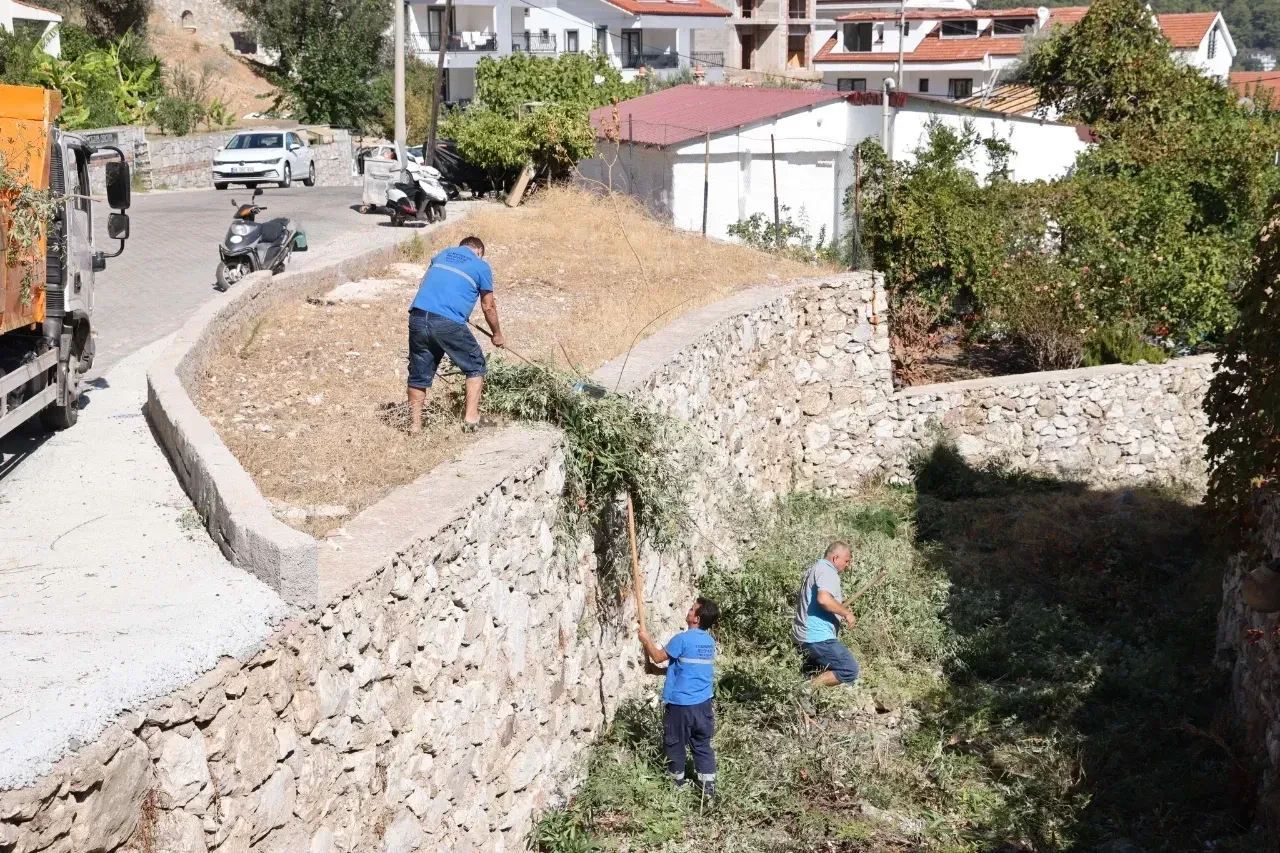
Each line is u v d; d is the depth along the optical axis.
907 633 11.52
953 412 16.88
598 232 20.28
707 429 12.59
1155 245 19.03
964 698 10.36
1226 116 24.55
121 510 7.21
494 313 8.66
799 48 70.31
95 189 26.89
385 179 24.17
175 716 4.40
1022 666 11.06
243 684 4.80
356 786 5.57
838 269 19.53
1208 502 9.80
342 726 5.46
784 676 10.19
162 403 8.30
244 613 5.04
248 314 12.27
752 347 14.71
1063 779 8.97
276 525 5.63
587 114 25.78
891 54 64.25
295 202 26.83
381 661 5.82
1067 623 12.10
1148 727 9.77
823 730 9.45
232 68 56.00
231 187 31.75
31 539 6.62
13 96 8.91
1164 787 8.84
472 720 6.82
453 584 6.60
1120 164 22.47
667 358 11.15
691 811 8.18
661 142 24.47
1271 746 8.53
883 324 16.78
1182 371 17.66
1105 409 17.27
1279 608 8.34
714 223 24.78
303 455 7.93
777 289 16.23
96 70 36.75
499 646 7.25
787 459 16.20
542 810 7.84
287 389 10.02
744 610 11.52
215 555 6.23
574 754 8.53
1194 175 20.92
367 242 18.84
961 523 14.92
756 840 7.97
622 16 57.84
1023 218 18.92
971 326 19.17
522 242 19.20
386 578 5.86
